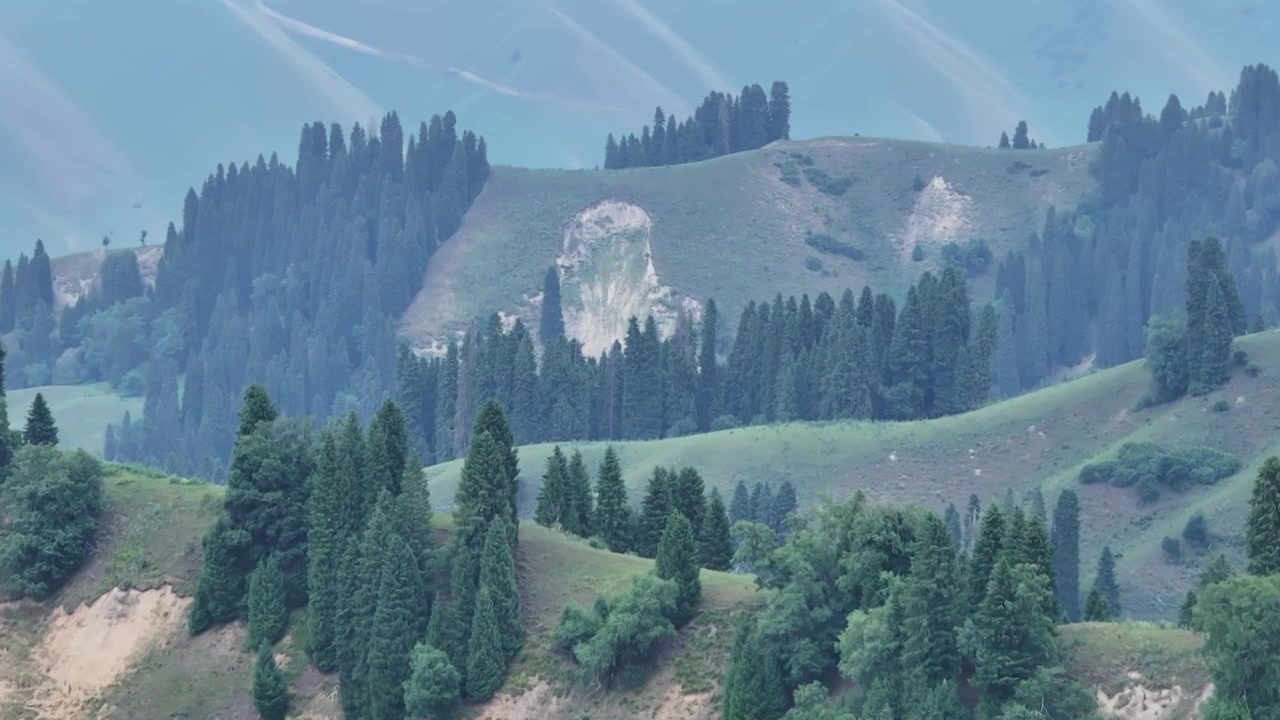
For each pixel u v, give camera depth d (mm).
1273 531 186000
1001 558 181125
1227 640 163875
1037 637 177375
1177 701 173000
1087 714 173125
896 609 184750
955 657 181500
